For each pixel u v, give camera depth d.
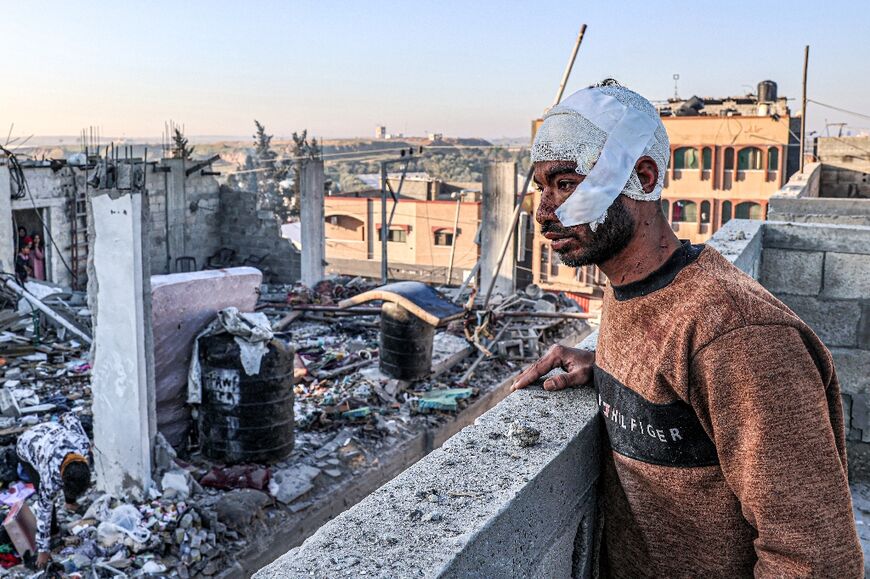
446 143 135.88
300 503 8.36
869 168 19.64
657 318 1.78
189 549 7.20
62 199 23.30
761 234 5.13
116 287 7.57
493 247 21.22
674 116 49.19
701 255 1.80
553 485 1.88
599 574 2.26
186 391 9.08
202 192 27.97
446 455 1.90
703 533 1.83
